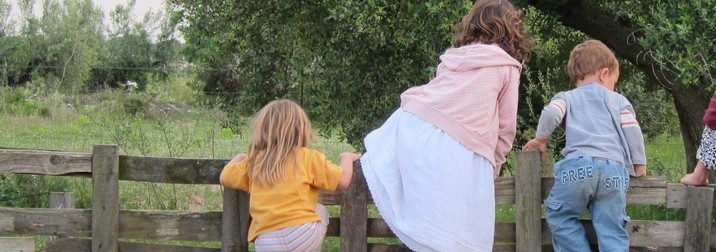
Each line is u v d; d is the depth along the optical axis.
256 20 8.66
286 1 8.23
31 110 22.44
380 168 3.97
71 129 16.58
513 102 3.95
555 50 9.30
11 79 31.22
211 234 4.43
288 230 3.82
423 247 3.74
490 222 3.87
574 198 4.07
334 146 14.20
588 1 7.94
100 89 32.28
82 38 32.09
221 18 8.84
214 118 11.91
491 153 3.91
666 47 6.23
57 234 4.46
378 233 4.40
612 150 4.05
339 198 4.36
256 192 3.93
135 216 4.43
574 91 4.30
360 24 6.82
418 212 3.76
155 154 9.97
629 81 10.05
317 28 8.19
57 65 31.62
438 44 6.79
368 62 8.05
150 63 33.53
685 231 4.45
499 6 4.11
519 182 4.36
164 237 4.45
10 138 14.24
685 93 7.80
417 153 3.84
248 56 9.34
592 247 4.39
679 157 13.10
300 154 3.93
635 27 7.79
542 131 4.24
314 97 8.77
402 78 7.82
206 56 10.60
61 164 4.38
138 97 24.77
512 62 3.95
